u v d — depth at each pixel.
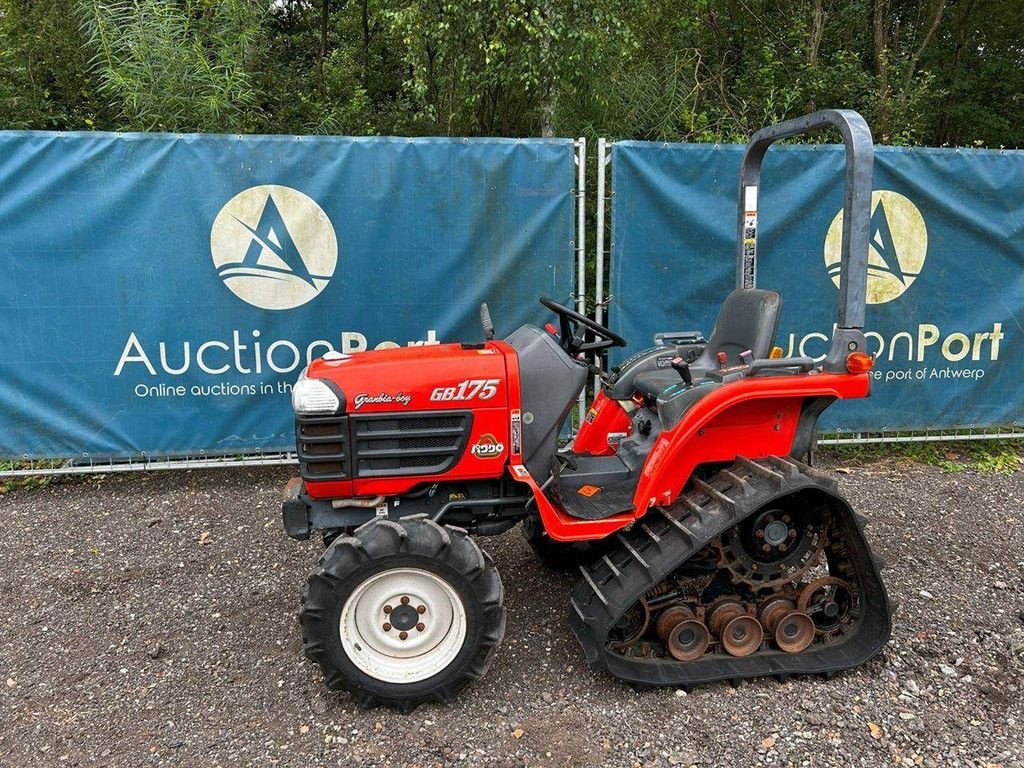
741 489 2.74
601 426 3.52
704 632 2.82
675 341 3.68
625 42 6.35
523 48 6.10
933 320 5.09
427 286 4.64
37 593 3.53
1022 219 5.04
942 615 3.29
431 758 2.45
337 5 11.30
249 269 4.51
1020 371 5.24
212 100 6.08
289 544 4.01
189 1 7.23
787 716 2.63
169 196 4.39
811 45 10.11
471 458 2.82
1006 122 11.13
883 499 4.62
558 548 3.63
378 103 9.91
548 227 4.66
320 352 4.65
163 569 3.76
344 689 2.64
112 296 4.44
